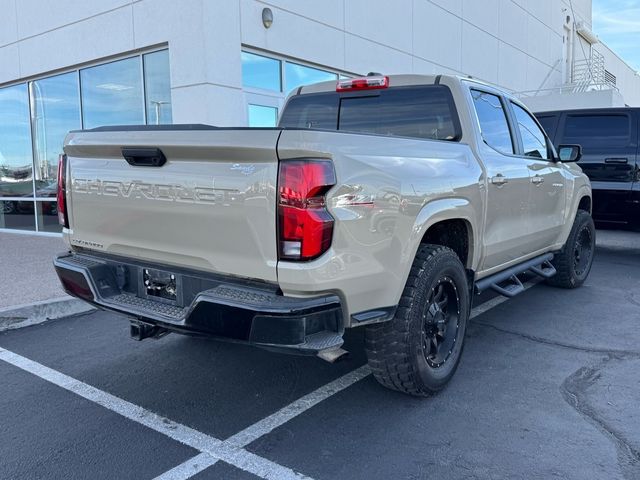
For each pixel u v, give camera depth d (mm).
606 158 8102
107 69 10273
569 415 3570
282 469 3006
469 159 4141
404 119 4594
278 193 2820
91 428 3469
